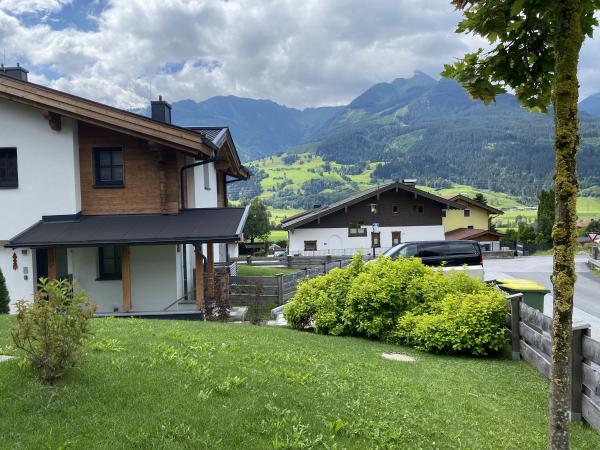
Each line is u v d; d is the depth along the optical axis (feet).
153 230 45.88
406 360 28.84
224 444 13.62
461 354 31.65
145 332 26.96
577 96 9.37
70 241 44.11
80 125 50.31
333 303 37.60
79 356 16.62
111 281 50.26
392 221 151.43
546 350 26.32
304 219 148.46
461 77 12.84
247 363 21.31
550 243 199.11
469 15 11.82
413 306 35.32
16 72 56.44
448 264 64.64
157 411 14.89
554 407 9.82
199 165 55.21
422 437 16.12
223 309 46.42
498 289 37.60
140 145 50.31
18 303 16.03
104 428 13.74
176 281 50.14
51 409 14.53
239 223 47.14
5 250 49.47
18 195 49.65
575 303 66.39
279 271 89.97
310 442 14.29
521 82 12.73
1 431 13.34
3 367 16.93
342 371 22.22
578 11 9.34
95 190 50.60
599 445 18.34
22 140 49.55
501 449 16.37
